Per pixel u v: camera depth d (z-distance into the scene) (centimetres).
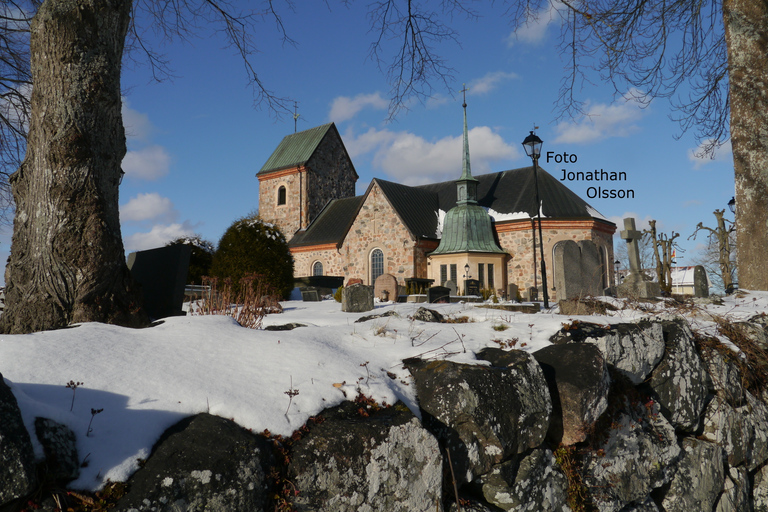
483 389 355
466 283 2267
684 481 513
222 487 244
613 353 485
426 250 3145
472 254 2902
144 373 309
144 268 848
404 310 764
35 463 214
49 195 562
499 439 349
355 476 283
